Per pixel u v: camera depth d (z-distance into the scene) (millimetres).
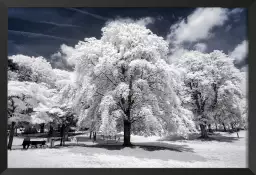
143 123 10148
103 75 10000
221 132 17344
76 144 10859
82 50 10281
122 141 12172
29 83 10422
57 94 11414
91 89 9453
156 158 8641
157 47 9859
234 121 15438
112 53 9633
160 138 15164
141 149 9797
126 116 9812
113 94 9398
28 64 16188
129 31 10492
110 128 8859
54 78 16766
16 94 9531
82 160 7926
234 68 15859
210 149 11609
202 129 15469
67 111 10562
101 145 10531
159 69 9586
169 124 10180
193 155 9688
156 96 10172
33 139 12148
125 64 9742
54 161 7684
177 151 10148
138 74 10180
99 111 9172
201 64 15945
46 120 10242
